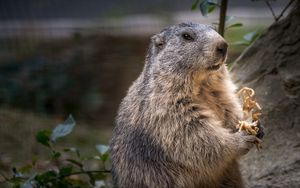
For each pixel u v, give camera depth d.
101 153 11.59
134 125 9.91
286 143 10.68
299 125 10.72
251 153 10.91
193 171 9.55
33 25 27.19
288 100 10.91
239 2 31.17
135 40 24.77
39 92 21.33
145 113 9.78
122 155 10.02
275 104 10.99
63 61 23.27
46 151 16.16
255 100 10.66
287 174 10.38
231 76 11.59
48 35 26.14
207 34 9.79
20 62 23.48
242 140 9.48
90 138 17.64
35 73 22.34
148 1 30.69
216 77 10.03
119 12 28.92
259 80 11.32
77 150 11.66
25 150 16.19
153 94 9.81
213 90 10.10
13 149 16.25
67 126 11.25
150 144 9.69
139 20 27.62
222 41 9.67
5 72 22.58
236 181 10.11
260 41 11.49
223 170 9.79
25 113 19.38
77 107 21.22
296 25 11.12
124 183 9.99
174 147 9.55
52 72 22.48
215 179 9.73
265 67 11.32
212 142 9.44
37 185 11.23
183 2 30.52
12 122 17.92
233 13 28.75
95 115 20.70
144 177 9.73
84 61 23.34
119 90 22.11
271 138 10.83
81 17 29.39
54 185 11.43
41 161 15.09
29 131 17.42
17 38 25.98
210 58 9.69
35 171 14.33
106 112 20.94
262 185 10.47
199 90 9.98
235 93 10.59
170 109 9.67
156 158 9.63
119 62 23.30
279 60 11.18
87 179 14.14
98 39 25.00
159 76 9.93
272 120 10.93
